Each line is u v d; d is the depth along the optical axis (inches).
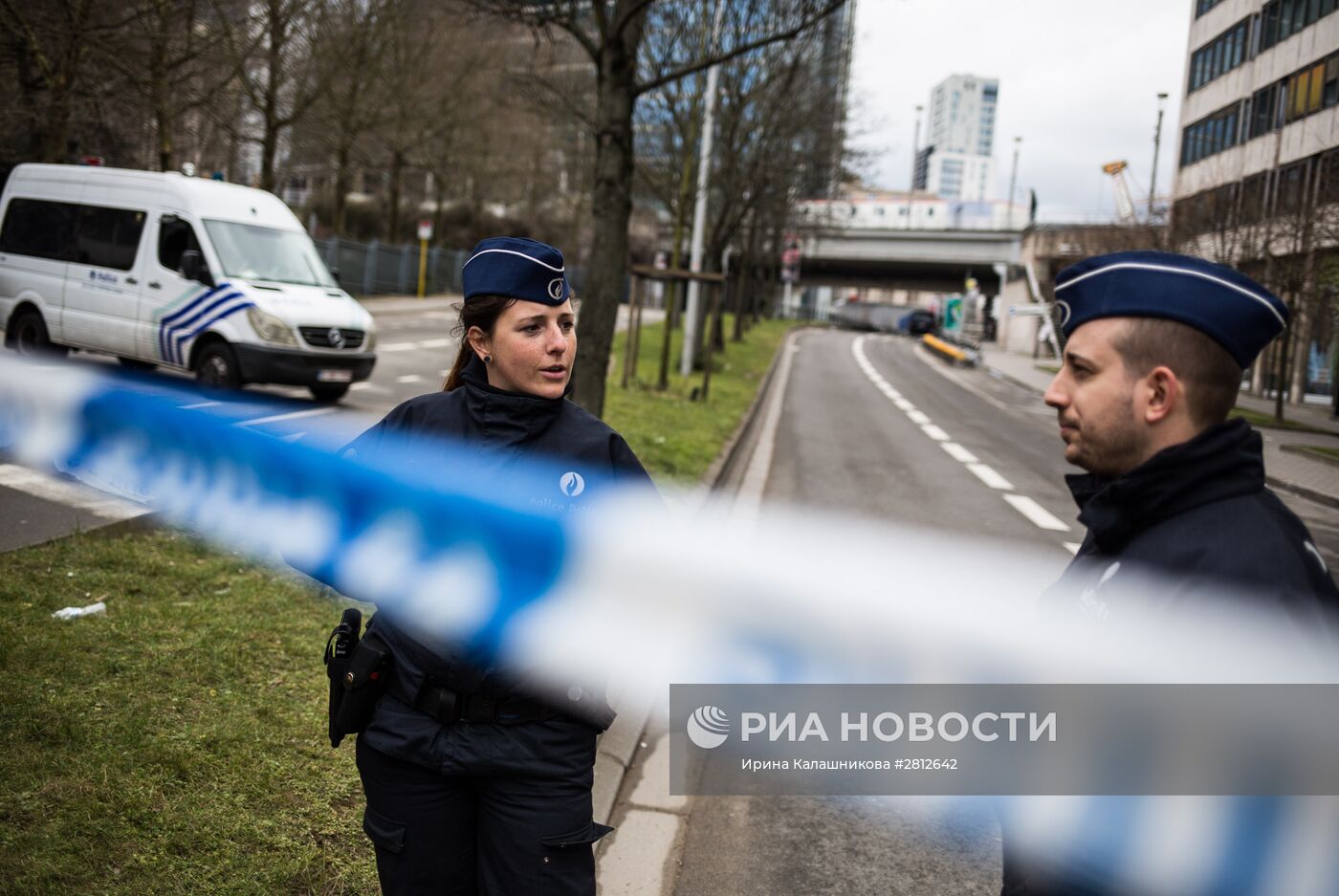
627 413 556.4
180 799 123.6
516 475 77.7
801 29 339.3
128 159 1059.3
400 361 735.1
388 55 1262.3
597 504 78.7
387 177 1830.7
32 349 518.9
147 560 208.1
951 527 385.1
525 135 1679.4
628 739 171.5
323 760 139.6
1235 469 55.2
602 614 79.4
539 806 76.0
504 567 77.0
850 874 137.5
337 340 471.2
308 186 2030.0
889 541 347.9
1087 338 59.5
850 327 3299.7
